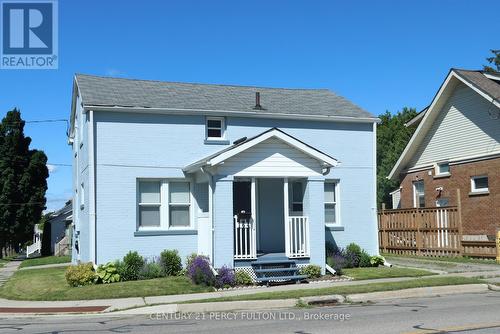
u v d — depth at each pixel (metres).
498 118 23.67
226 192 16.69
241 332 9.19
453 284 14.57
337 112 21.25
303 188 17.91
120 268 16.88
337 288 14.11
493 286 14.72
